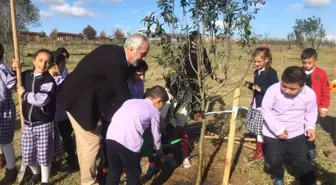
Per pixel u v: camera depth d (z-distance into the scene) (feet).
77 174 15.75
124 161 11.86
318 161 16.75
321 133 21.30
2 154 15.93
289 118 12.71
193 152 18.24
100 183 14.60
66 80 12.89
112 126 11.98
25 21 77.82
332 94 35.53
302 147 12.88
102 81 12.32
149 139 13.61
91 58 12.13
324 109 16.66
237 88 13.92
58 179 15.23
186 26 12.91
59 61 15.62
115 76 11.91
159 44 13.12
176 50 13.24
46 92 12.85
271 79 16.48
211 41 13.15
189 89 13.71
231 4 12.25
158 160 16.44
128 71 12.35
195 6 12.64
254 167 16.46
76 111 12.52
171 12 12.55
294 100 12.47
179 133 16.79
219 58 13.24
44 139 13.43
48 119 13.52
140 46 11.66
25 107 13.26
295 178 15.20
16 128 22.59
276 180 14.23
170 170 16.24
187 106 14.39
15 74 13.85
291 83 11.68
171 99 15.05
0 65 13.84
